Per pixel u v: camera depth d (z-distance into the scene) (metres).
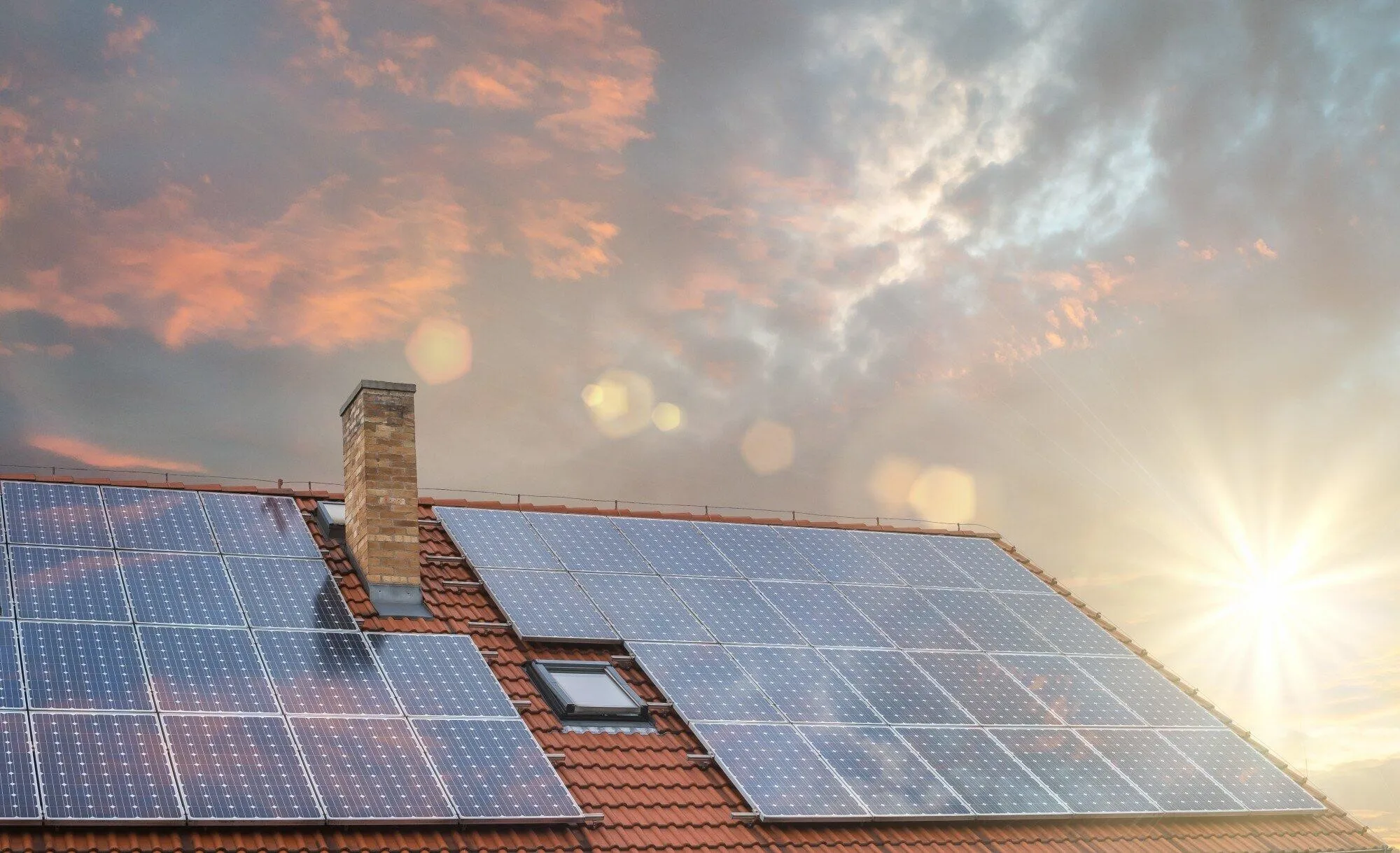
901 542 26.59
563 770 18.02
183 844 14.67
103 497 20.50
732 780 18.41
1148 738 22.17
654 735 19.27
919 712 20.98
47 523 19.38
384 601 20.33
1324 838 21.33
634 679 20.36
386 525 20.67
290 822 15.20
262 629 18.38
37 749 14.95
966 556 26.70
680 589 22.67
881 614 23.52
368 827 15.73
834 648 22.05
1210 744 22.61
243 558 19.95
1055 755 20.94
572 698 19.23
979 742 20.69
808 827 18.33
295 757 16.14
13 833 14.03
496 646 20.23
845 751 19.58
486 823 16.27
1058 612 25.47
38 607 17.36
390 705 17.64
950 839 18.94
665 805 17.98
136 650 17.11
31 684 15.91
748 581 23.50
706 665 20.72
